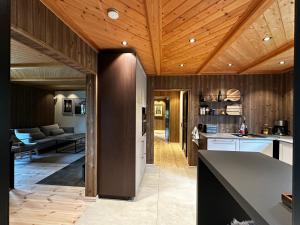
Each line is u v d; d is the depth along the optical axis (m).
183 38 2.71
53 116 8.79
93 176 3.11
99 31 2.42
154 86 5.24
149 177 4.14
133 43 2.82
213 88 5.08
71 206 2.86
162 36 2.63
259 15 2.03
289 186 0.98
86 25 2.26
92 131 3.10
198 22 2.24
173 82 5.19
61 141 7.11
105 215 2.62
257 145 4.06
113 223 2.45
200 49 3.20
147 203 2.97
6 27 0.77
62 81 5.90
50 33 1.89
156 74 5.12
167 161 5.54
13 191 3.38
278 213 0.71
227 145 4.16
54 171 4.52
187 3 1.84
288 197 0.76
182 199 3.11
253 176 1.15
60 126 8.91
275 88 4.87
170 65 4.27
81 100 8.88
